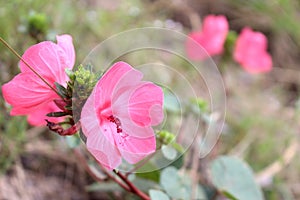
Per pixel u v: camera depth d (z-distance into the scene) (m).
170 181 0.71
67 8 0.97
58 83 0.56
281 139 1.09
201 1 1.40
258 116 1.11
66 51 0.56
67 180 0.84
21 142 0.82
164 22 1.17
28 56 0.55
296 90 1.32
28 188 0.81
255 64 1.08
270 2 1.40
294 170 1.04
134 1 1.15
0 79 0.79
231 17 1.42
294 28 1.40
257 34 1.06
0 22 0.83
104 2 1.15
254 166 1.02
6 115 0.79
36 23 0.76
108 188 0.76
